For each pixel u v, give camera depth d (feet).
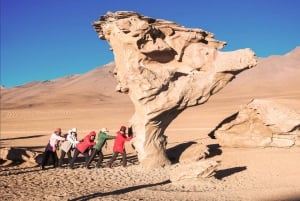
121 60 56.13
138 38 52.34
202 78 55.67
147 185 42.83
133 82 53.06
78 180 45.62
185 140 85.92
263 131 65.72
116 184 43.39
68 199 35.06
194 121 139.13
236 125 68.49
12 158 60.34
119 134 54.75
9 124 172.04
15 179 46.29
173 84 54.65
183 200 34.09
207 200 34.04
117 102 353.31
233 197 35.45
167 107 53.42
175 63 56.65
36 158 59.52
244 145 66.08
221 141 68.18
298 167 51.37
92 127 139.74
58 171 51.90
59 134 55.57
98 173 50.03
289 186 40.78
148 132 54.60
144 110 53.72
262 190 38.83
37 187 41.63
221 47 57.52
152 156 54.54
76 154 53.52
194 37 55.88
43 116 214.07
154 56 54.80
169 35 55.77
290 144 63.57
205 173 44.09
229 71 55.36
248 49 55.83
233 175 48.49
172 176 44.32
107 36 57.16
